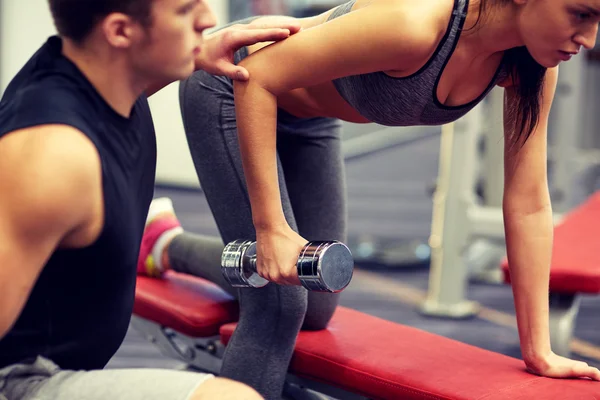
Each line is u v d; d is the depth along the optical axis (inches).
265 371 59.7
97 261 41.0
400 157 262.4
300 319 59.7
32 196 36.2
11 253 36.5
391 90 51.4
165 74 41.6
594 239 94.5
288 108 64.1
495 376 54.7
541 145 56.1
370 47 47.1
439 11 47.3
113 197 39.8
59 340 42.7
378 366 56.4
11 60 220.1
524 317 56.4
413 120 53.9
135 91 42.6
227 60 52.6
